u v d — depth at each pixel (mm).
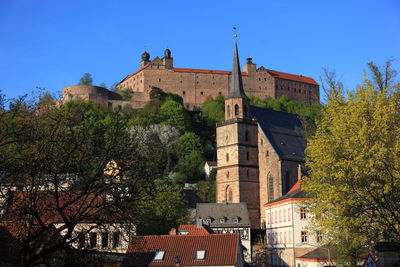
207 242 49219
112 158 31547
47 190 30906
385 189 36156
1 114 29938
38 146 30422
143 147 33594
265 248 93562
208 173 159375
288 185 108625
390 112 41781
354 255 46562
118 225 35406
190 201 113438
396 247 31766
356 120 42812
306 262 67938
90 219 30688
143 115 182875
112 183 31109
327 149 43188
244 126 112875
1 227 30625
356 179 38969
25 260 28734
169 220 72312
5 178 29625
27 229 30422
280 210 86000
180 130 184250
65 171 30766
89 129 32719
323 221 43469
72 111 33344
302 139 120375
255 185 112250
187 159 162750
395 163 37375
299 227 79562
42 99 33094
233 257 46969
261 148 112812
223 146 114250
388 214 35500
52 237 29297
